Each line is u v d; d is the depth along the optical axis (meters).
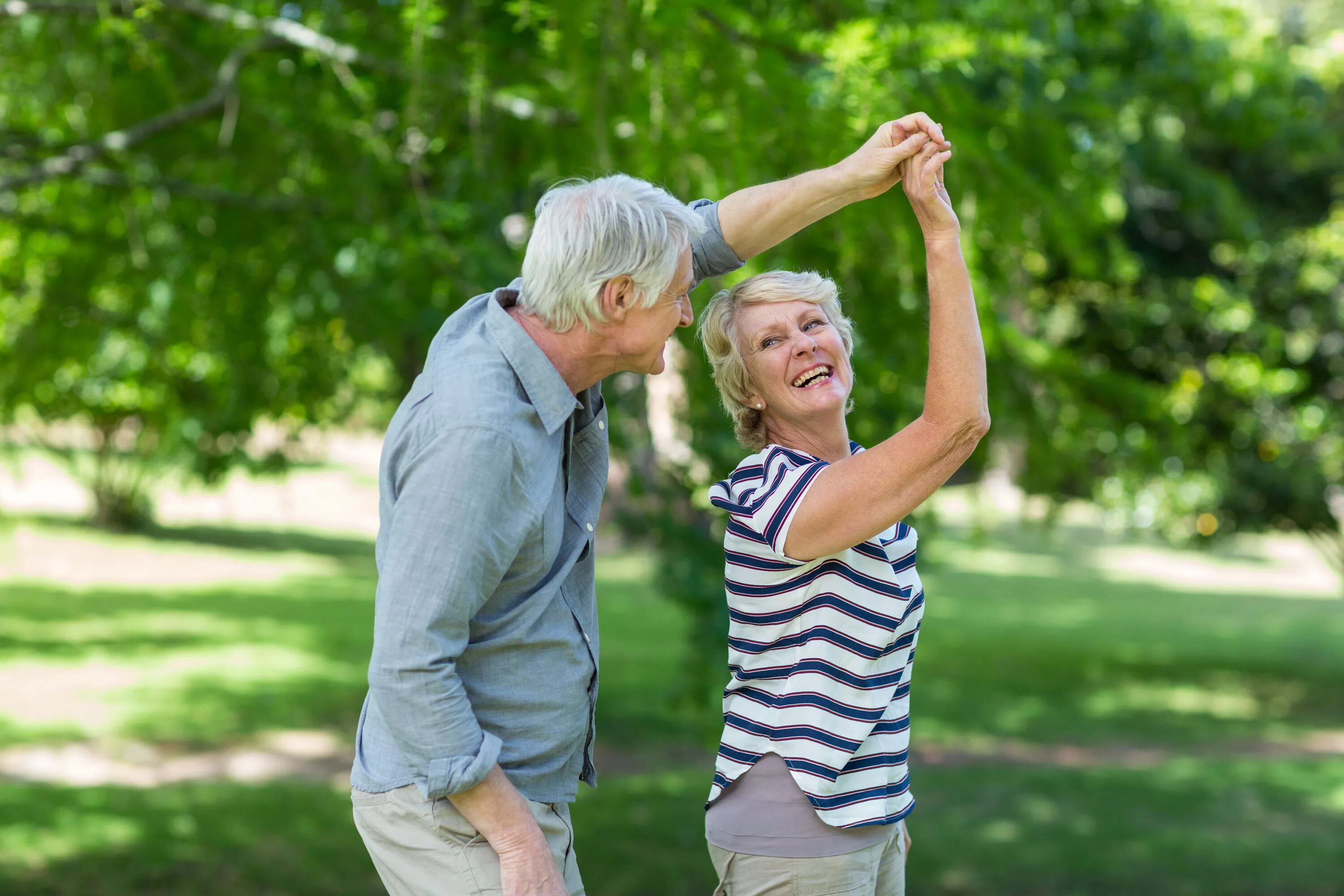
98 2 3.74
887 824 1.74
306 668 11.40
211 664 11.35
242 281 5.21
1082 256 4.51
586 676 1.75
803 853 1.72
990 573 22.03
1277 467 10.37
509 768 1.66
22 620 13.05
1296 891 6.12
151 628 13.06
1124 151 6.86
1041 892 6.06
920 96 3.17
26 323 5.84
